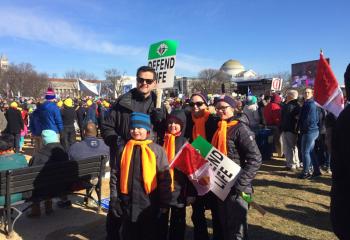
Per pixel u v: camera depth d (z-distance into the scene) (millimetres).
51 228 5551
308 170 8516
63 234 5312
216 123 4500
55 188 5598
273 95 11617
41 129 10188
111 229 4508
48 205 6152
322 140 9453
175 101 15344
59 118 9977
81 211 6312
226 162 3904
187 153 4070
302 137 8531
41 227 5590
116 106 4480
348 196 2369
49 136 5934
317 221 5789
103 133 4500
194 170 4043
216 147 4035
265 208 6379
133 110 4355
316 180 8375
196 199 4508
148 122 3967
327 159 9297
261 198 6969
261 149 10867
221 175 3934
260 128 11242
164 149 4070
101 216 6082
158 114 4402
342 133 2354
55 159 5844
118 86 52125
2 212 5617
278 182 8211
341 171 2387
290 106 9273
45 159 5781
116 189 3984
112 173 4027
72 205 6617
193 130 4609
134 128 3906
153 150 3920
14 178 4977
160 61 5215
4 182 4961
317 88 5242
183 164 4098
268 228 5484
